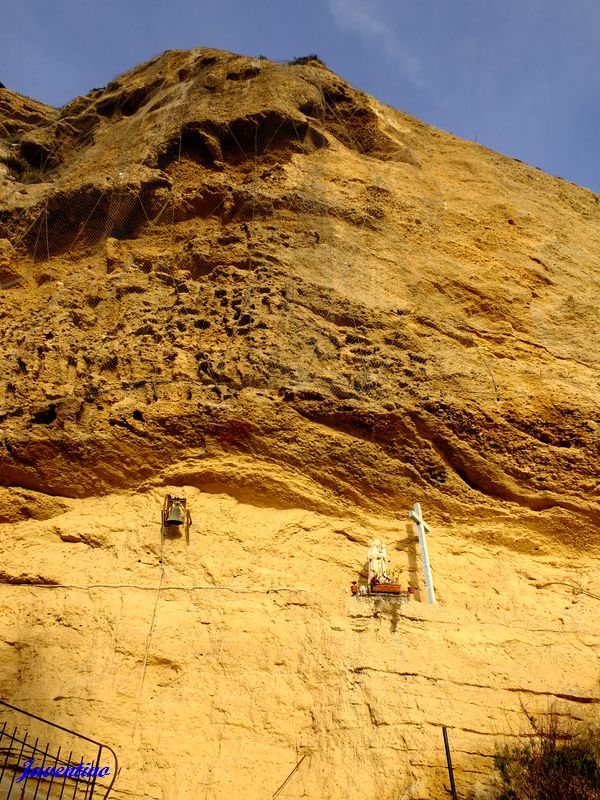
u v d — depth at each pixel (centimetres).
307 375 1268
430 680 966
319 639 996
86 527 1083
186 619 1002
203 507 1116
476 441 1235
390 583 1040
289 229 1650
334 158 1981
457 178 2119
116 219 1698
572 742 921
